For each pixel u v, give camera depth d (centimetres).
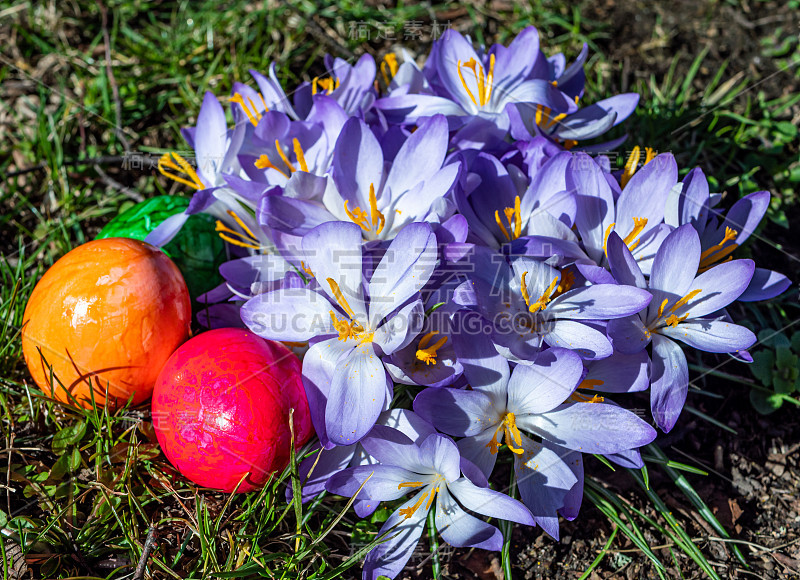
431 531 31
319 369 30
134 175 41
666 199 32
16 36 43
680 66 44
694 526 33
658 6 47
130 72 43
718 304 30
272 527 30
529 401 29
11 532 30
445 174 31
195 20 44
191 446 29
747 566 32
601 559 32
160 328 30
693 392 36
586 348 29
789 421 35
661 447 34
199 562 30
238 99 35
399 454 29
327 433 29
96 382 30
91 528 31
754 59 44
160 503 32
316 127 34
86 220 40
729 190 40
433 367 30
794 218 40
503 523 32
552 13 45
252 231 34
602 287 29
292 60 44
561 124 35
